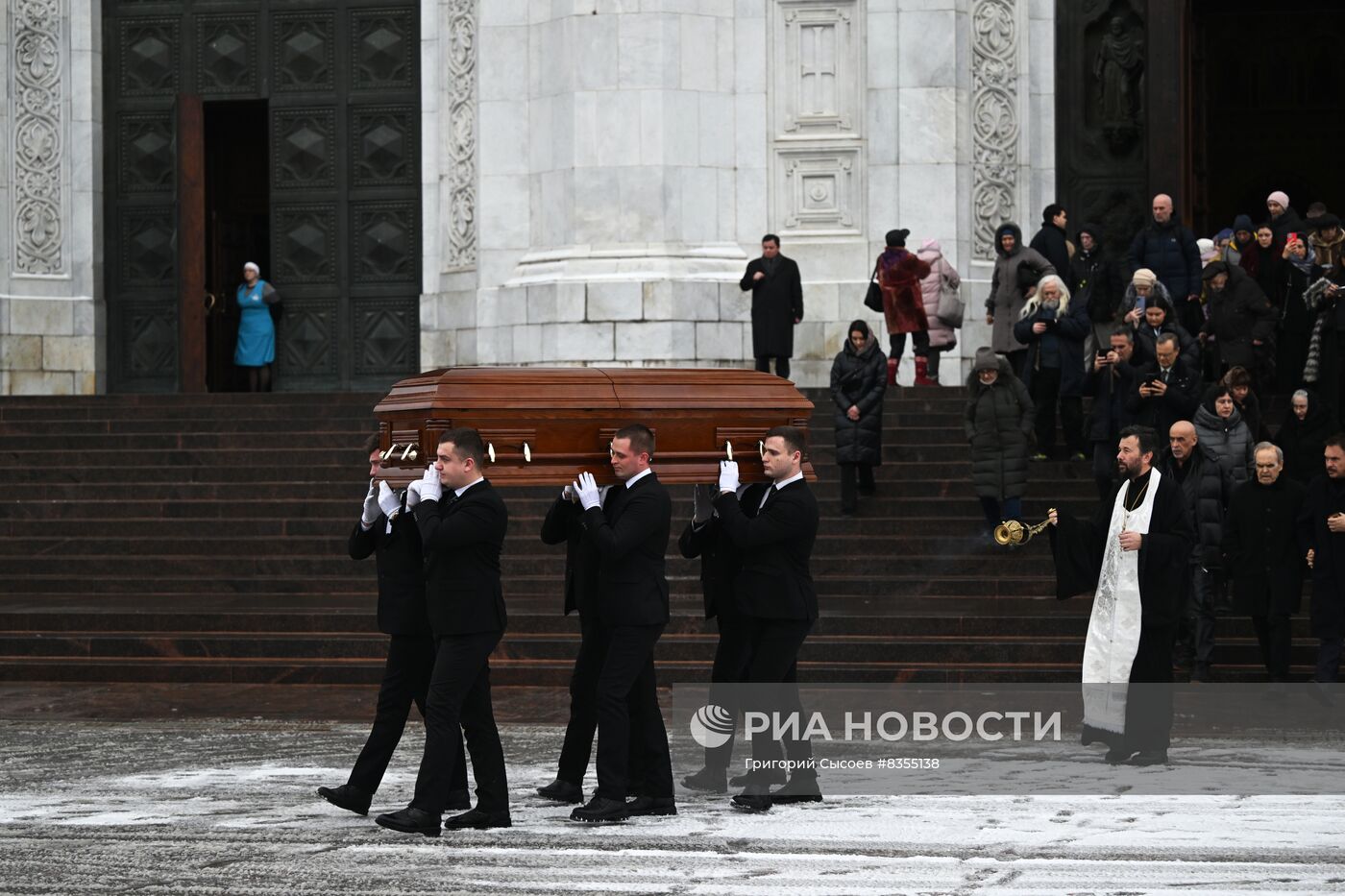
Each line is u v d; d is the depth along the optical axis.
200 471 18.64
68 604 15.39
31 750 10.84
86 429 19.97
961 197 22.48
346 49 24.97
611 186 21.92
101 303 25.33
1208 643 12.93
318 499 17.81
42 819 8.72
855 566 15.73
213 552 17.05
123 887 7.25
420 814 8.32
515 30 22.89
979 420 15.68
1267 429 14.34
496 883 7.30
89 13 25.22
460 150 23.67
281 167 25.16
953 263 22.38
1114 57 23.28
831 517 16.55
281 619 14.44
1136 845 7.97
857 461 16.47
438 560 8.46
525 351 22.19
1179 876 7.35
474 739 8.59
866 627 13.73
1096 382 16.39
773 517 8.89
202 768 10.20
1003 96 22.97
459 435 8.51
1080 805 8.98
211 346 27.86
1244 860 7.63
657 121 21.91
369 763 8.84
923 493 17.16
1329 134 34.62
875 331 22.50
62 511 17.98
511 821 8.65
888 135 22.52
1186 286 17.47
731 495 8.91
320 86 25.06
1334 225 17.50
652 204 21.88
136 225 25.48
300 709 12.48
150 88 25.47
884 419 18.78
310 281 25.09
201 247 21.86
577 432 9.11
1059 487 16.66
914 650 13.33
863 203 22.67
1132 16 23.31
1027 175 23.06
